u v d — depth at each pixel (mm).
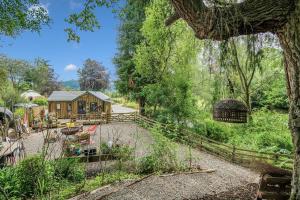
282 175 4980
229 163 9992
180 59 16328
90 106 28469
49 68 51469
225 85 6078
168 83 17391
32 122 20953
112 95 39031
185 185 7152
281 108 18516
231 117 5973
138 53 18094
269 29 3789
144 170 8516
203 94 17609
